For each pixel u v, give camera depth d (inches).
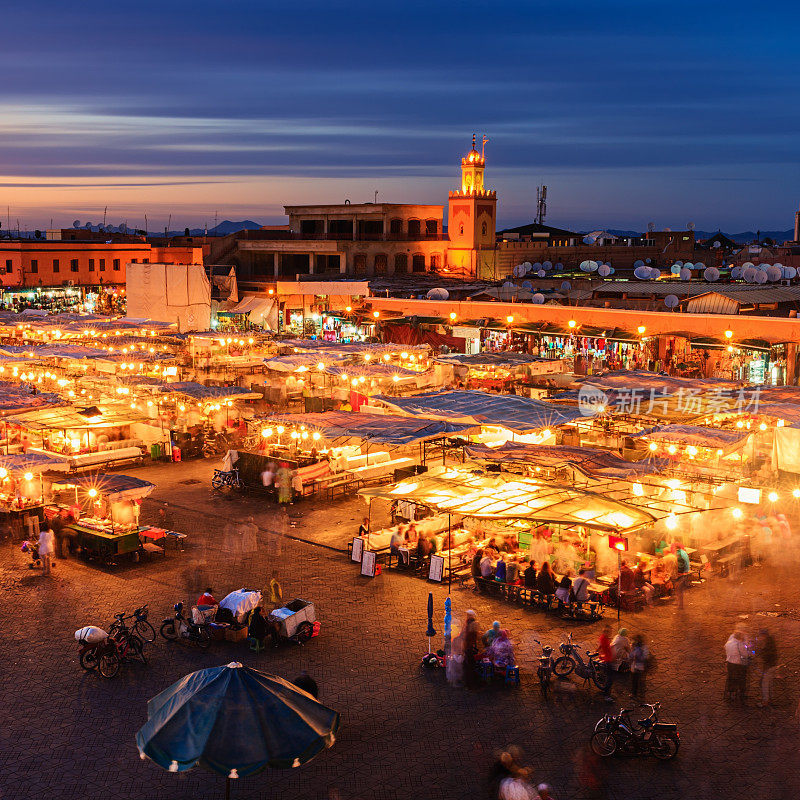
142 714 665.6
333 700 683.4
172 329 2396.7
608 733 607.2
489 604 871.1
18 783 577.9
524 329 2078.0
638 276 2578.7
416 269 3371.1
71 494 1175.6
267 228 3880.4
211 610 793.6
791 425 1169.4
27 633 800.3
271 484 1218.6
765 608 847.7
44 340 2249.0
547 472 1090.1
